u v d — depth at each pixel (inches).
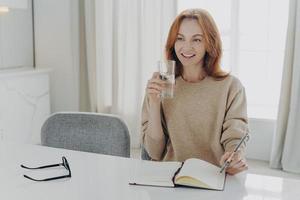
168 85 66.7
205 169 59.4
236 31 156.6
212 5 160.9
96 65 173.3
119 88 171.6
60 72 179.6
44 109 168.1
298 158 142.5
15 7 134.6
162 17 160.2
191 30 72.6
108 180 57.4
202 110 74.1
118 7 165.6
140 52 165.0
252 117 156.3
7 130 149.3
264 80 158.9
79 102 178.1
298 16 136.6
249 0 156.0
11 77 149.4
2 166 63.6
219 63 75.5
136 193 52.9
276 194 52.7
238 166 59.3
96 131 79.3
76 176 59.1
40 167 62.7
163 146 76.9
